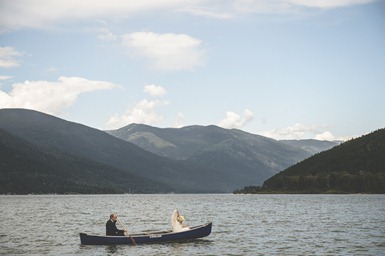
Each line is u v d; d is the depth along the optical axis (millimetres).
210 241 42625
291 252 36219
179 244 40812
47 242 43344
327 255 34688
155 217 77812
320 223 59344
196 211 93688
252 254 35656
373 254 34938
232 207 109875
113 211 98625
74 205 136500
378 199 147625
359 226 54594
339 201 133500
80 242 43125
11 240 44906
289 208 98625
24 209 109188
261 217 72125
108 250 38156
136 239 40562
